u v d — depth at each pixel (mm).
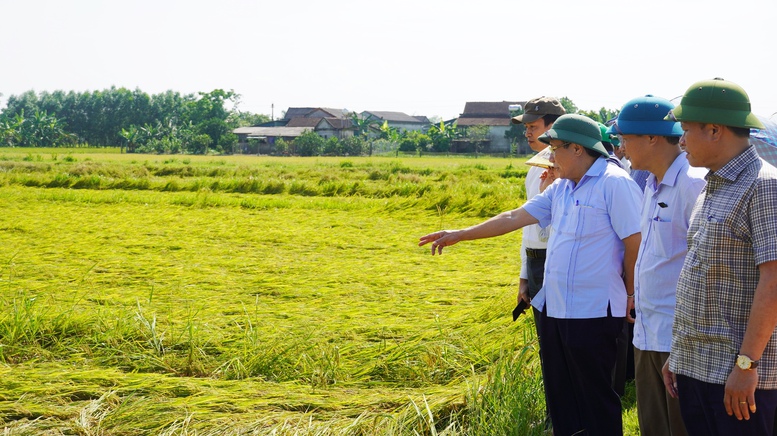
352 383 4684
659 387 3234
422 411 3918
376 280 8242
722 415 2639
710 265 2600
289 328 5934
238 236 12164
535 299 3721
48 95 121250
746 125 2539
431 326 5988
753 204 2500
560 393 3684
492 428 3777
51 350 5297
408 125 113688
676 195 3062
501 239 11922
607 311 3492
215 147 91125
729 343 2590
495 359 4980
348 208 16734
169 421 3859
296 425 3777
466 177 28328
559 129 3568
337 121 94375
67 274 8461
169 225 13555
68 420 3879
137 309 6441
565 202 3637
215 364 5051
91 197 18094
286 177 29188
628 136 3162
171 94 116875
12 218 14219
